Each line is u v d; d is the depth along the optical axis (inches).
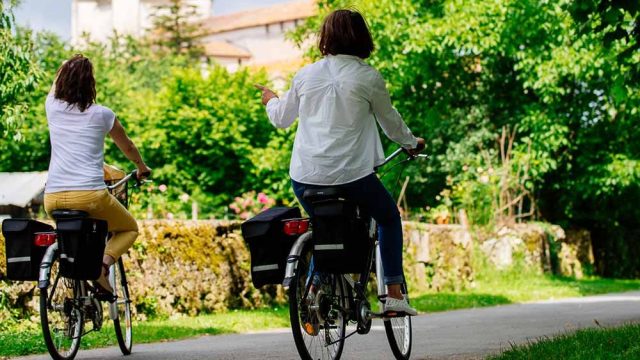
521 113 2049.7
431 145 2175.2
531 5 1888.5
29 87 1118.4
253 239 422.9
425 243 1318.9
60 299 501.4
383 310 462.0
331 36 422.3
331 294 435.2
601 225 2166.6
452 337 704.4
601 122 1988.2
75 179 499.8
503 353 497.4
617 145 1983.3
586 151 1998.0
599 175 1964.8
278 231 424.2
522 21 1920.5
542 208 2091.5
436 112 2193.7
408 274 1277.1
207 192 2728.8
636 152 1971.0
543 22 1889.8
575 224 2167.8
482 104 2133.4
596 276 2086.6
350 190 418.3
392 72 2064.5
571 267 1941.4
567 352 482.6
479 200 1779.0
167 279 901.8
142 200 1475.1
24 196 2080.5
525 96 2102.6
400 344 516.4
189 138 2721.5
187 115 2709.2
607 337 536.4
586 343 515.2
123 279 576.4
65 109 509.0
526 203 2063.2
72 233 482.0
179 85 2802.7
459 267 1392.7
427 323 861.2
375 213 434.6
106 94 3171.8
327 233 407.2
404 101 2202.3
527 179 1978.3
